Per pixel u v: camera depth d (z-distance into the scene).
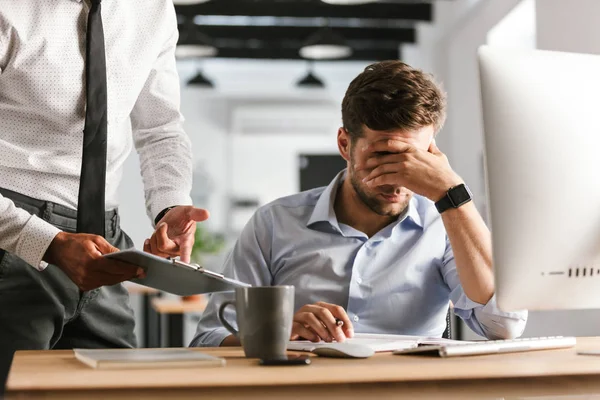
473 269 1.62
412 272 1.85
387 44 8.97
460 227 1.61
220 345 1.67
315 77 8.48
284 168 10.05
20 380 0.94
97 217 1.78
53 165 1.79
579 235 1.23
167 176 1.98
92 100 1.78
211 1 7.66
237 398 0.93
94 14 1.80
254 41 8.50
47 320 1.81
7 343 1.76
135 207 8.63
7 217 1.58
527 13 6.40
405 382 0.97
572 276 1.23
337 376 0.97
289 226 1.91
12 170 1.77
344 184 1.90
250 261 1.89
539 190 1.20
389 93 1.69
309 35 8.45
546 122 1.21
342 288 1.84
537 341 1.34
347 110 1.78
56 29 1.77
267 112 10.00
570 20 5.04
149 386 0.91
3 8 1.71
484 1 7.05
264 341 1.20
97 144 1.78
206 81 8.37
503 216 1.20
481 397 0.99
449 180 1.60
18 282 1.77
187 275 1.35
